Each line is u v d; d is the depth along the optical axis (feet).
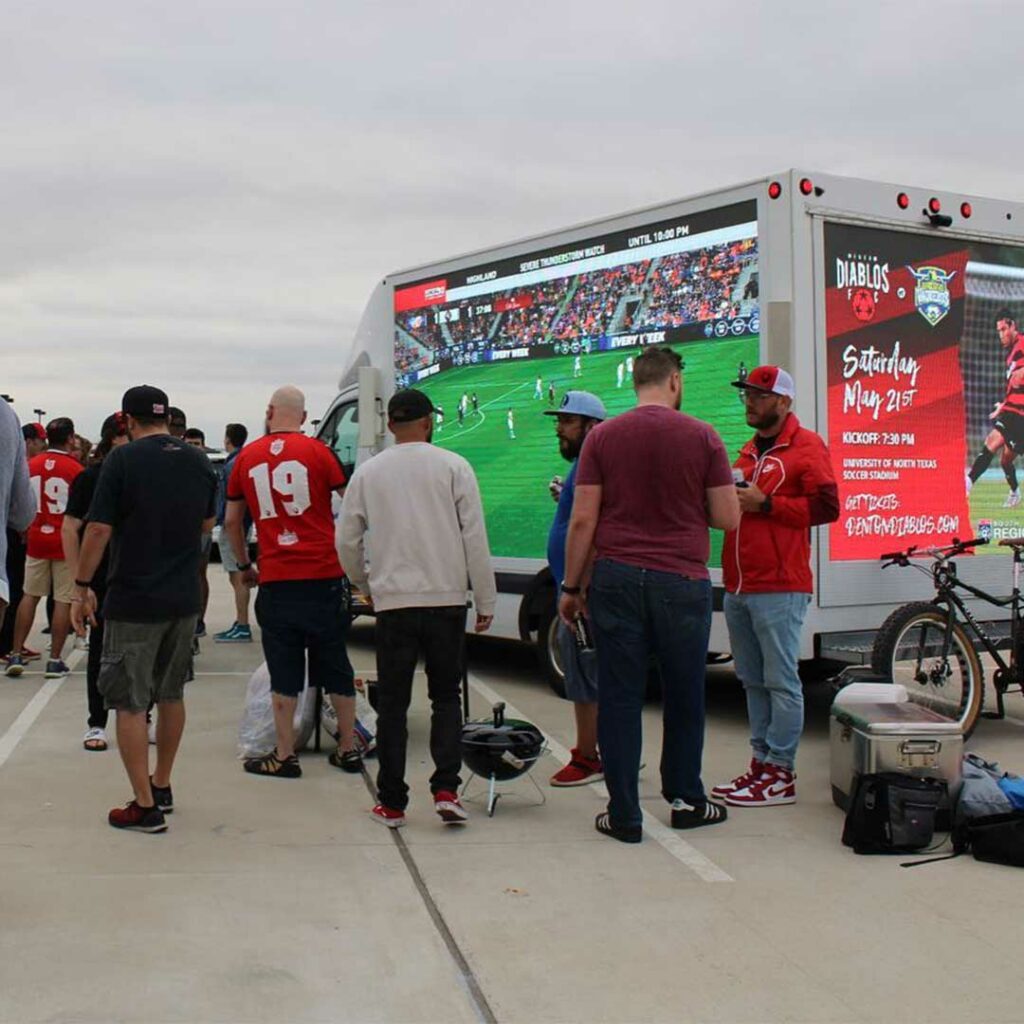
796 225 22.61
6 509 16.62
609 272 25.95
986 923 14.19
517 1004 11.96
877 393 23.52
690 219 24.25
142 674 17.16
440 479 17.79
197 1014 11.66
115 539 17.12
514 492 28.43
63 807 18.63
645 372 17.57
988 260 25.12
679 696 17.51
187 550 17.43
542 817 18.48
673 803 17.89
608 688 17.22
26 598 30.76
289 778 20.68
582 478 17.35
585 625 19.84
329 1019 11.62
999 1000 12.11
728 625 19.61
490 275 29.04
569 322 26.89
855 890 15.31
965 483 24.80
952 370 24.57
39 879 15.31
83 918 14.02
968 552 24.98
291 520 20.35
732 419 23.49
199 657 34.30
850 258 23.22
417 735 24.13
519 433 28.22
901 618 22.44
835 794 19.02
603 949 13.33
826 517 18.86
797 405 22.54
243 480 20.70
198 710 26.48
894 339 23.75
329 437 35.76
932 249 24.32
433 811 18.74
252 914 14.24
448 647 17.78
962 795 17.38
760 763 19.65
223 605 49.44
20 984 12.24
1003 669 24.67
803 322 22.58
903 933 13.87
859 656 22.85
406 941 13.51
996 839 16.34
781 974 12.70
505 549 28.78
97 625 22.03
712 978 12.59
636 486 17.03
